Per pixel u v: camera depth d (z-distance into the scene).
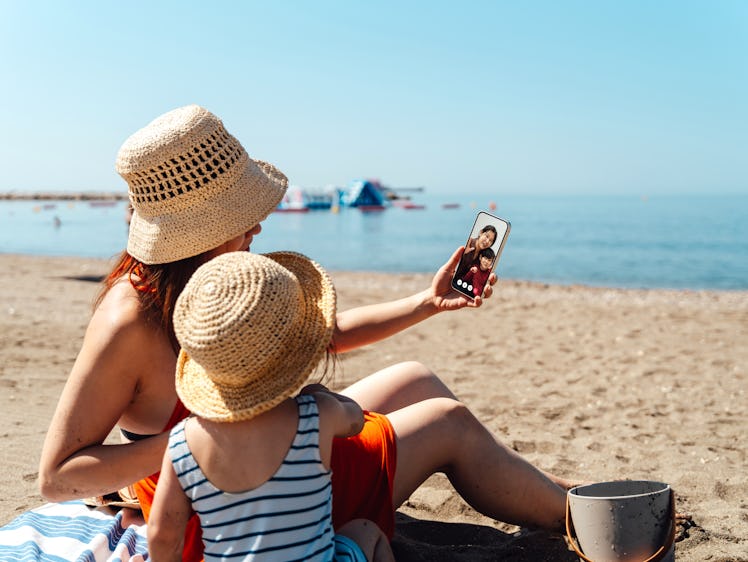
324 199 62.94
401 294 13.12
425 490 3.60
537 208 91.19
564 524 2.76
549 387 6.00
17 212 68.88
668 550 2.43
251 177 2.28
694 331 8.78
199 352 1.85
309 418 2.00
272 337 1.88
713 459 4.10
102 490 2.14
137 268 2.26
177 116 2.26
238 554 1.91
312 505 1.97
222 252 2.27
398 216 56.59
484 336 8.53
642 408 5.30
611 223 49.69
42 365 6.54
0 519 3.21
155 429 2.29
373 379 2.91
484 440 2.65
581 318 9.93
